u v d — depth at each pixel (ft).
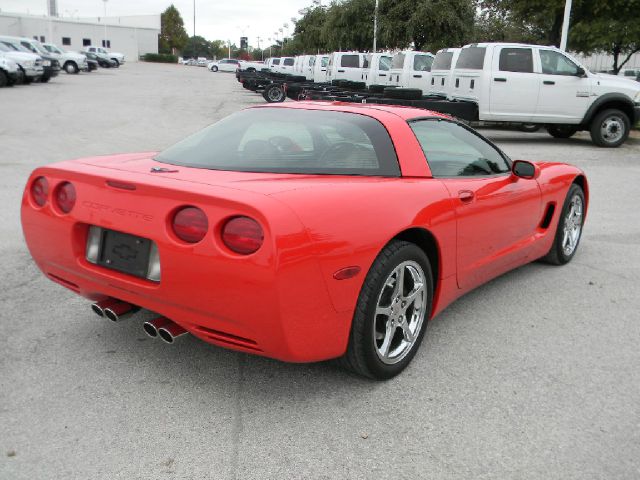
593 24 67.97
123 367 9.98
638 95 44.37
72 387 9.30
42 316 11.99
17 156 31.58
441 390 9.55
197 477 7.32
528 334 11.86
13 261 15.38
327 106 11.41
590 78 43.83
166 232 8.16
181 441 8.02
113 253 9.02
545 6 67.46
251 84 82.48
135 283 8.67
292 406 8.95
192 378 9.69
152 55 310.65
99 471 7.37
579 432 8.48
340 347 8.77
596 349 11.25
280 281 7.57
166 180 8.59
